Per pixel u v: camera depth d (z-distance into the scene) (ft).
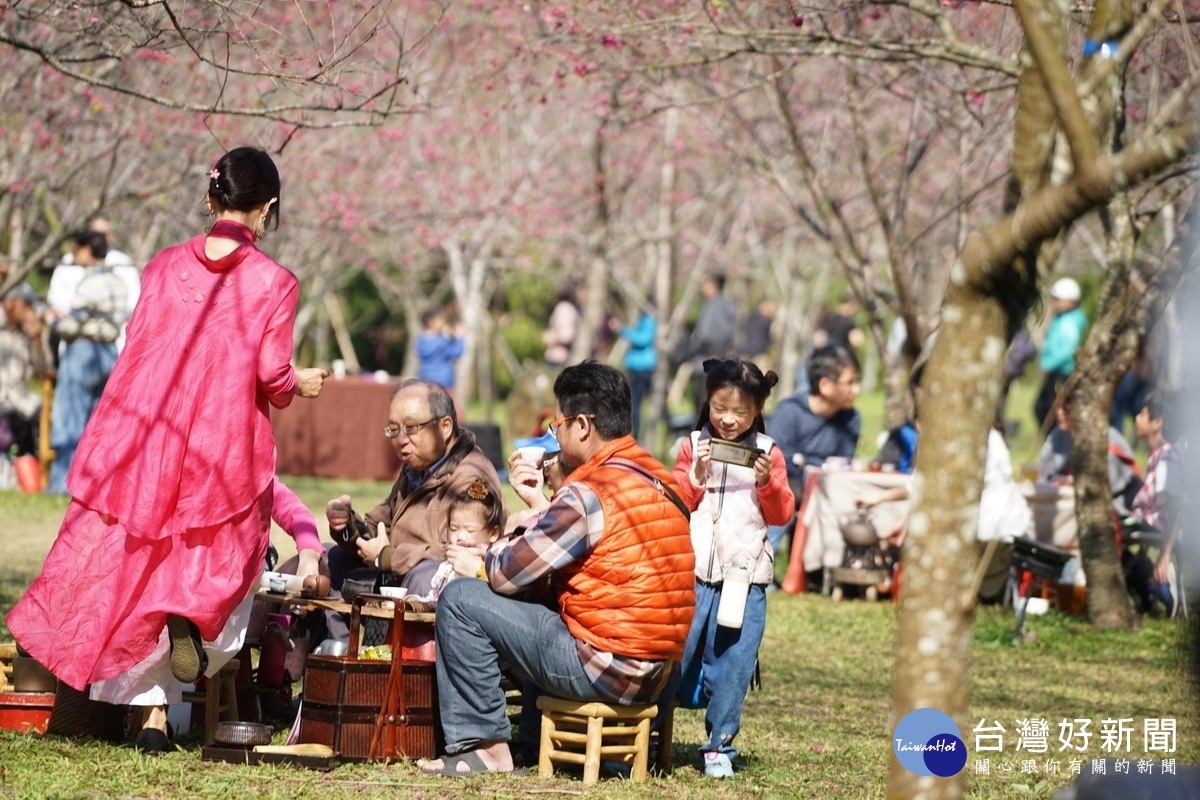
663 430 135.64
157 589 26.20
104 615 26.22
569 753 26.66
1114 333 51.19
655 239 107.96
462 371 122.62
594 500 25.67
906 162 63.72
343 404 93.61
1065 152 18.40
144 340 26.91
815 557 57.67
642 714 26.45
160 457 26.20
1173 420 34.78
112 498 26.32
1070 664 45.50
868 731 34.17
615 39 49.67
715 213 135.03
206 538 26.37
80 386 73.87
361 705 27.09
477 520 29.43
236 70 36.22
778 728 34.01
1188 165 33.12
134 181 74.08
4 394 77.97
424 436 30.04
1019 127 18.52
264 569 29.17
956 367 18.39
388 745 27.09
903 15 55.52
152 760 26.37
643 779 26.76
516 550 25.77
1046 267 18.72
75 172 66.08
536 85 60.18
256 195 27.68
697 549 27.68
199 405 26.48
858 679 41.60
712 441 27.12
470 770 26.61
